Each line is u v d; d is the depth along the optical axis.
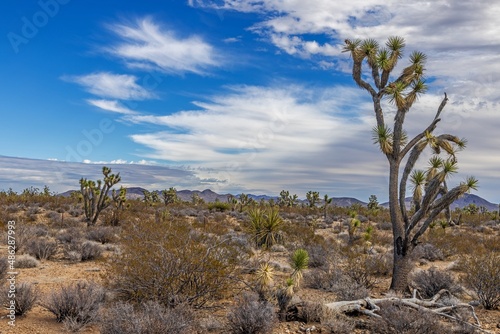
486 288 8.98
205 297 7.57
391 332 6.52
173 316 5.93
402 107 10.09
